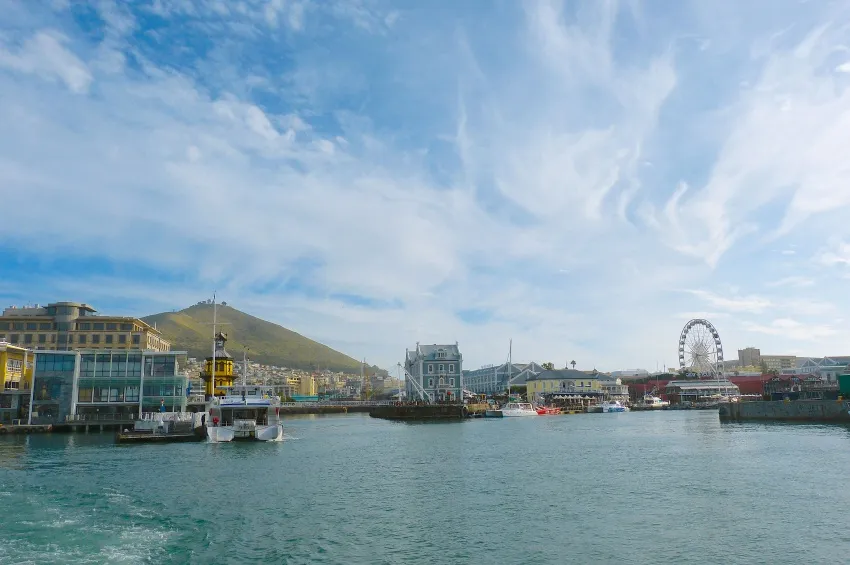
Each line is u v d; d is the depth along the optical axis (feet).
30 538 110.73
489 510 133.90
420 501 143.95
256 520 125.18
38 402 378.32
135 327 544.62
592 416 604.08
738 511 129.90
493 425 456.86
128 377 398.01
